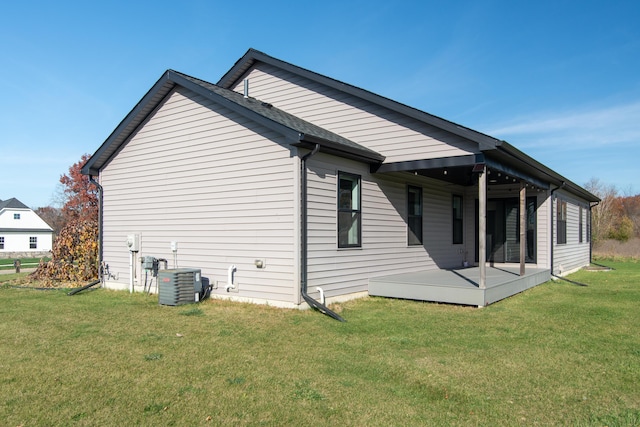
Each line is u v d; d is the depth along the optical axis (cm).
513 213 1326
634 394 394
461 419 340
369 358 492
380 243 960
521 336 596
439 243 1192
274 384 411
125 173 1034
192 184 902
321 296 774
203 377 430
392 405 366
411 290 868
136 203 1009
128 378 427
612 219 3428
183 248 916
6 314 750
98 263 1139
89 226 1276
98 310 781
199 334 602
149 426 326
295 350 523
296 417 342
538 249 1280
